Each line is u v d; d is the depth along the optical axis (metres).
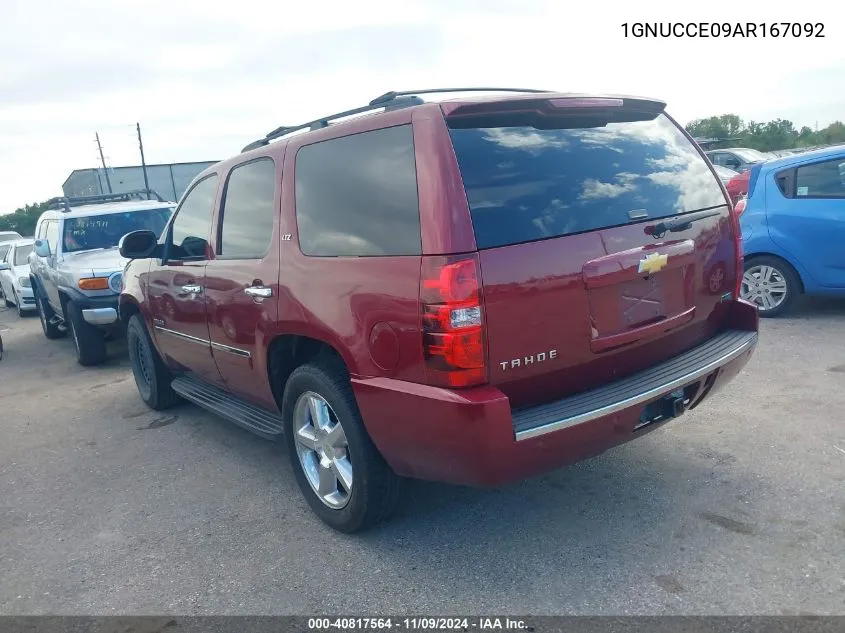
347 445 3.48
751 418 4.62
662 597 2.92
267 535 3.78
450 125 2.95
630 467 4.11
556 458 2.97
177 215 5.11
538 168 3.08
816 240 6.73
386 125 3.14
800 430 4.37
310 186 3.57
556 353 2.98
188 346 4.96
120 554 3.71
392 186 3.07
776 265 7.05
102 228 8.92
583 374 3.12
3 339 11.41
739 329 3.86
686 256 3.46
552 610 2.91
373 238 3.13
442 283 2.77
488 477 2.88
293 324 3.59
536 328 2.91
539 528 3.57
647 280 3.28
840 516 3.40
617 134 3.46
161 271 5.17
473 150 2.95
